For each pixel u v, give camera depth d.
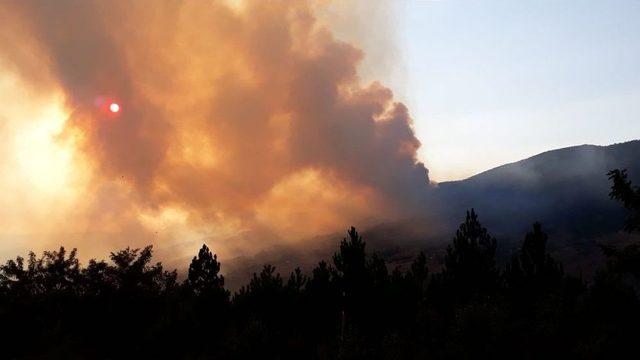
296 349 14.09
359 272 22.11
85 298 17.33
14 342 16.22
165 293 19.00
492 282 23.33
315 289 21.59
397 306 20.50
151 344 14.95
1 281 17.94
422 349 12.23
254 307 20.55
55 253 18.64
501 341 11.23
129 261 19.03
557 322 11.67
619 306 11.21
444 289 22.97
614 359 10.14
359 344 13.59
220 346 14.21
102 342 16.72
